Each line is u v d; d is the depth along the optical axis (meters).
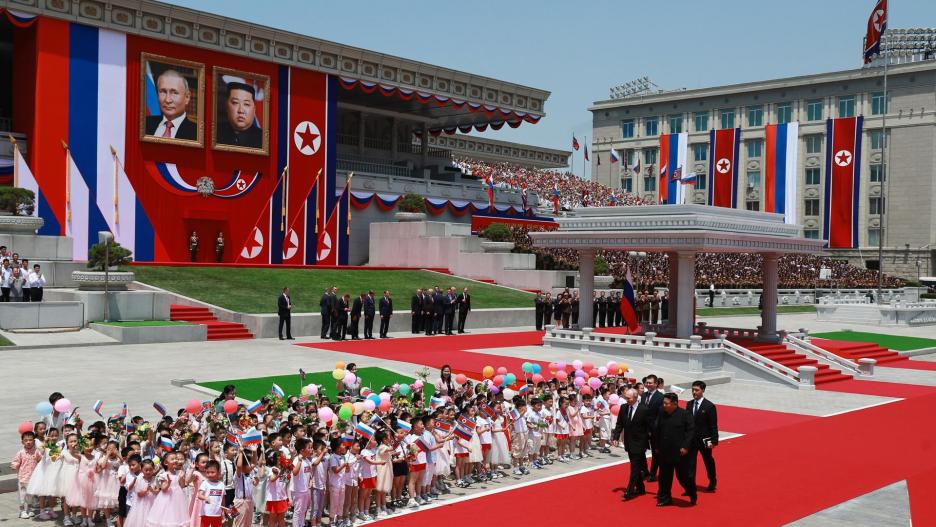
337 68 58.28
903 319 60.72
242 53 53.06
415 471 15.67
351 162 67.19
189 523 12.77
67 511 13.89
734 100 110.88
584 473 18.72
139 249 48.53
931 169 97.12
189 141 50.78
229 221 52.81
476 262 56.03
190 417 16.14
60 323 32.75
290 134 55.81
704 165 112.94
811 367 31.66
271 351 32.16
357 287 47.59
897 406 28.38
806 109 105.56
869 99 101.44
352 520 14.84
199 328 34.56
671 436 15.79
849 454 20.61
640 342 33.69
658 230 33.69
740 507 15.87
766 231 36.28
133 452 13.01
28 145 46.38
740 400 28.89
